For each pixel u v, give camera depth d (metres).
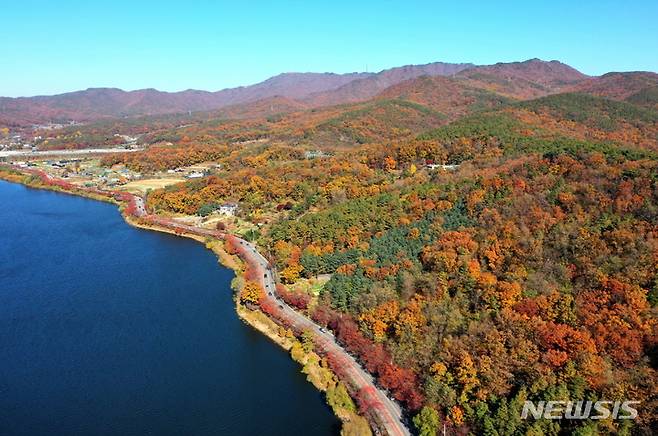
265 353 164.62
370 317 156.00
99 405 137.62
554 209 185.75
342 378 142.12
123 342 171.75
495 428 109.50
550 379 115.44
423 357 137.00
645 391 108.88
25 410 135.38
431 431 114.19
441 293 161.00
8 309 197.50
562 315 136.75
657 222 160.12
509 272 160.25
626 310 130.38
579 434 100.50
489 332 134.25
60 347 168.50
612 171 195.38
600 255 153.75
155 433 126.25
